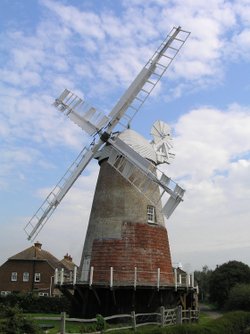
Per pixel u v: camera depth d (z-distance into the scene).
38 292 57.03
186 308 26.48
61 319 14.41
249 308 49.31
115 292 22.95
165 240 26.53
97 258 24.98
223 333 20.09
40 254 61.31
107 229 25.44
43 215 26.84
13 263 59.88
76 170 26.92
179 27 27.05
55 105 28.62
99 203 26.56
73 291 24.78
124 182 26.25
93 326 17.64
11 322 13.72
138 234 25.19
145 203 26.16
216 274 68.12
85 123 27.50
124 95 27.05
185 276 27.31
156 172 25.52
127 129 27.67
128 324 20.84
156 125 28.78
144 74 26.73
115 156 26.17
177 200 24.70
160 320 20.06
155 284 23.06
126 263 24.36
